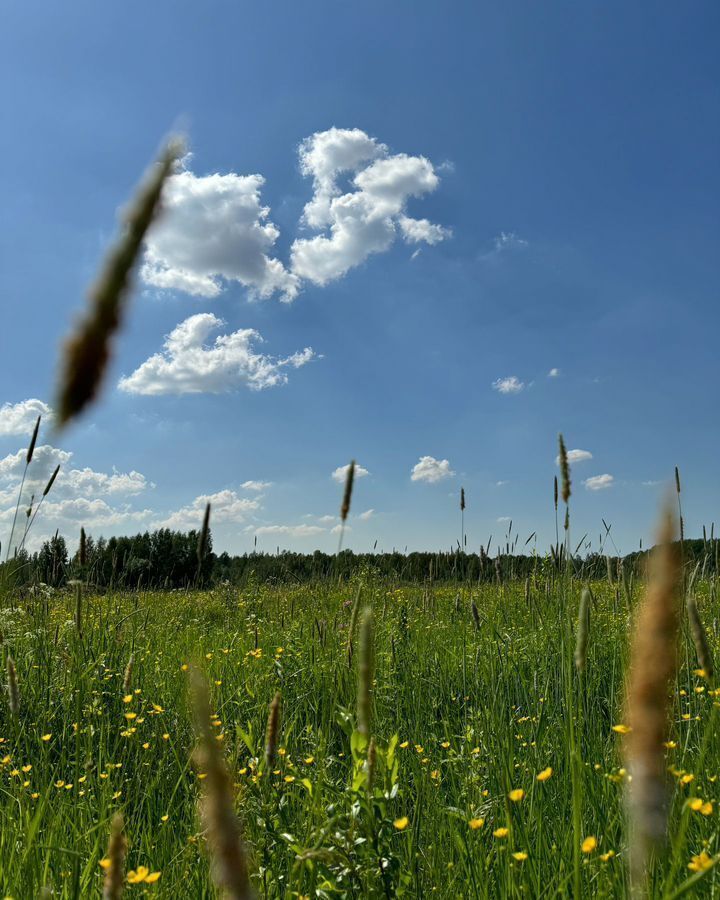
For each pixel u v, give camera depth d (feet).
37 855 8.61
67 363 1.59
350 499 8.28
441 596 29.22
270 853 8.70
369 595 26.16
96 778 12.85
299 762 12.38
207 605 31.42
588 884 8.00
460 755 12.21
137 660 18.78
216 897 8.23
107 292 1.64
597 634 17.44
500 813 10.28
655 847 1.99
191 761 12.30
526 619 21.97
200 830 9.41
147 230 1.72
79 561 17.92
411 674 17.33
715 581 16.90
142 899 8.68
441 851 9.69
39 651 17.90
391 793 8.54
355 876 7.88
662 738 2.03
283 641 20.47
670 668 2.03
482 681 16.87
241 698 16.51
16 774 12.10
